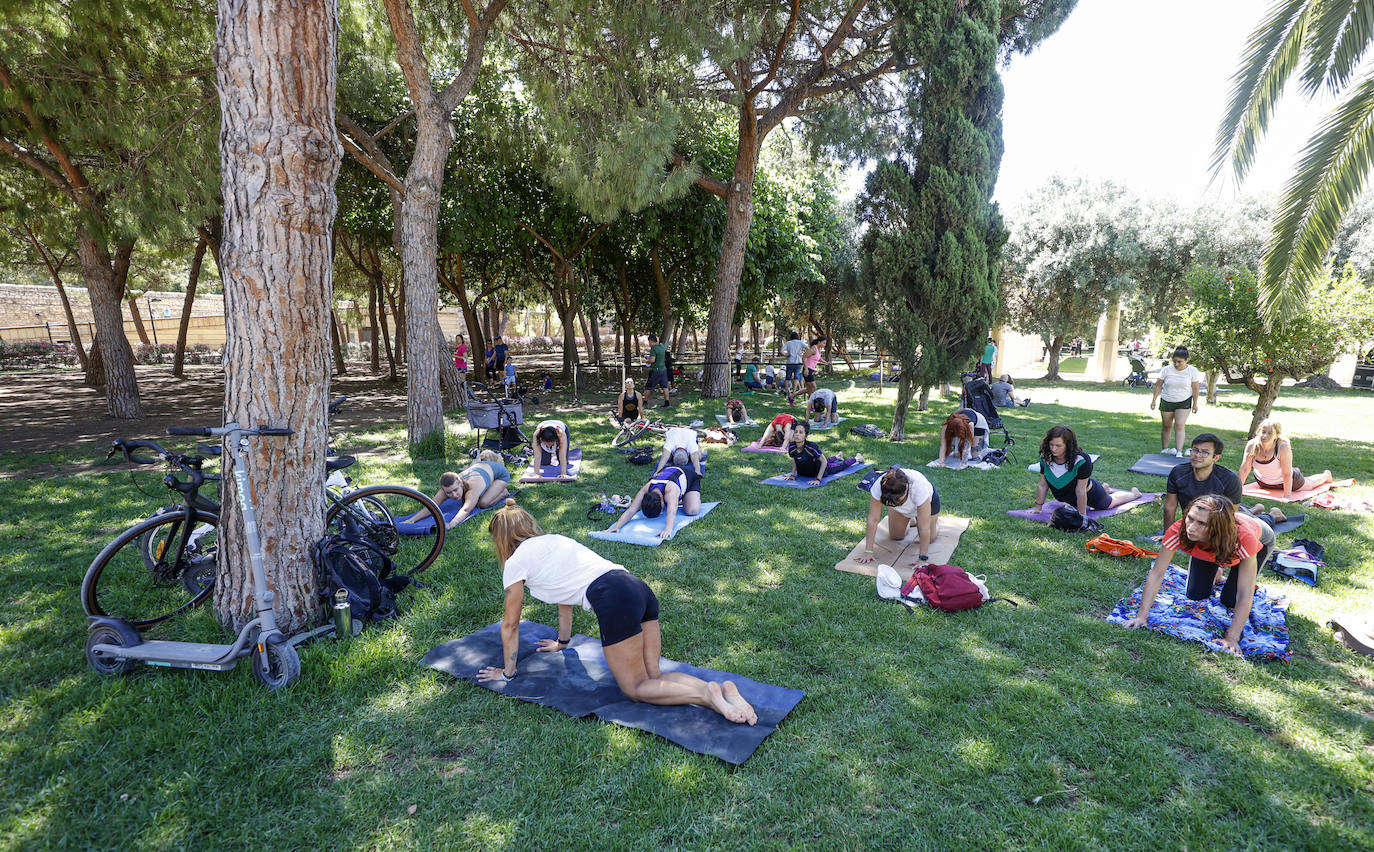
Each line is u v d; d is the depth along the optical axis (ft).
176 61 33.83
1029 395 56.49
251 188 11.82
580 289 70.59
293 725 10.22
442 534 16.62
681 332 136.67
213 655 11.21
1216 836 8.05
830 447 32.19
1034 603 14.70
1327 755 9.44
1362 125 20.45
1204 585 13.76
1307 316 27.63
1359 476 25.66
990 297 32.42
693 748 9.55
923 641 12.92
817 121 49.29
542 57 36.29
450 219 54.24
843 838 8.07
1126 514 21.07
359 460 29.04
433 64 47.98
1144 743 9.73
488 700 10.93
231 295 12.18
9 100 31.22
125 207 33.24
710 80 45.52
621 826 8.26
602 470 27.20
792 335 51.49
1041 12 40.50
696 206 57.72
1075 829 8.15
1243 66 22.27
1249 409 46.65
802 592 15.34
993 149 33.17
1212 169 23.79
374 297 83.20
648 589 10.92
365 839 8.09
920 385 33.86
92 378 62.90
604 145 34.09
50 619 13.46
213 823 8.30
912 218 32.42
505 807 8.59
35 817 8.27
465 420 36.78
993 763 9.38
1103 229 72.64
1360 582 15.11
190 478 13.32
